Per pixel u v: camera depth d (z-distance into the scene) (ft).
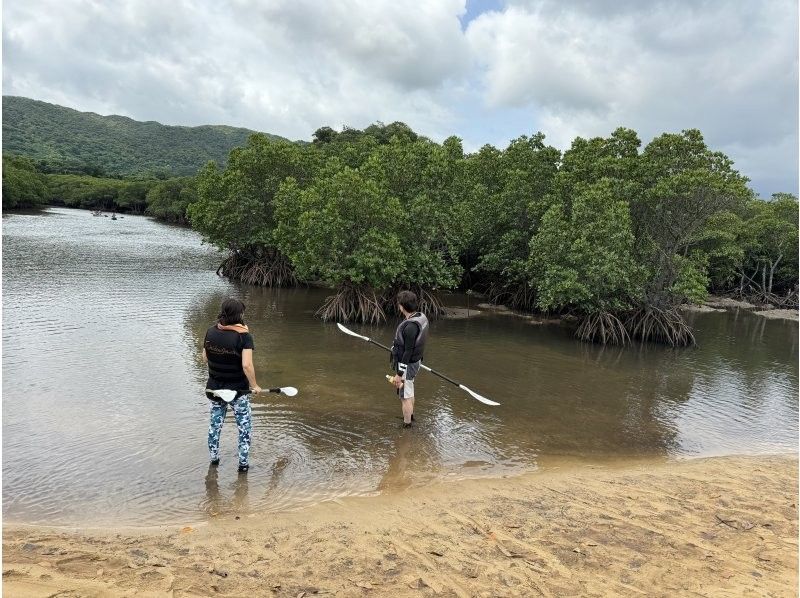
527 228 81.20
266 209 101.24
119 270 91.50
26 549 15.26
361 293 65.98
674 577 15.30
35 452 22.94
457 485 21.98
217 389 21.22
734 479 23.90
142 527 17.39
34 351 39.47
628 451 27.53
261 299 77.82
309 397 32.55
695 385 43.04
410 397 28.30
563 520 18.98
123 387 32.42
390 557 15.85
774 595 14.47
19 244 121.90
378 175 71.00
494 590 14.29
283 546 16.29
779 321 92.73
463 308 80.43
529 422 31.01
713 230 75.87
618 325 61.57
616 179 64.08
